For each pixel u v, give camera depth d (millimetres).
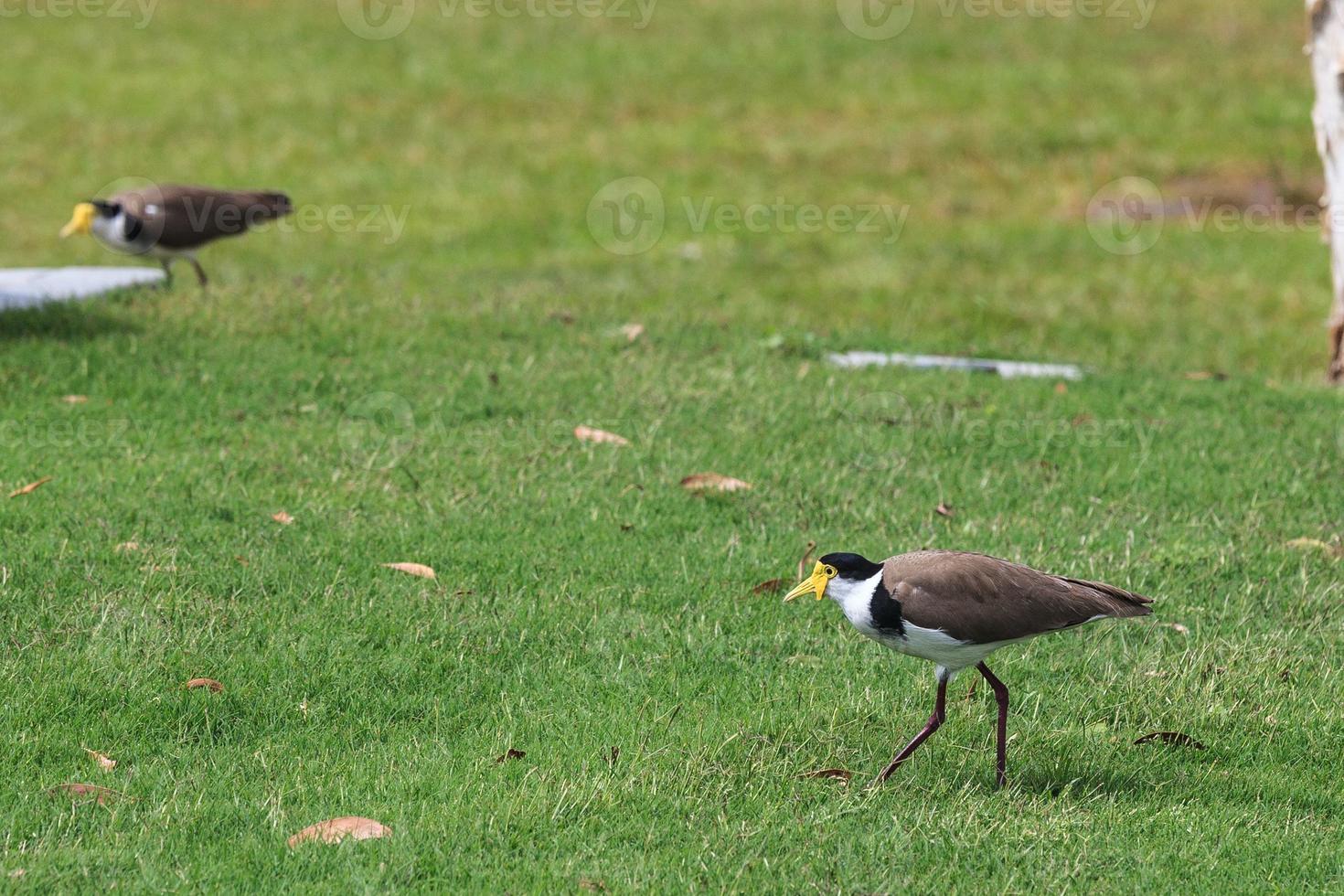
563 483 12281
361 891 6914
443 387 14656
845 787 8172
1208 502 12688
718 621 10047
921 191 29578
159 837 7301
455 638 9672
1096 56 37562
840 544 11406
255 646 9422
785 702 9023
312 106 33906
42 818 7453
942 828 7699
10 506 11148
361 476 12211
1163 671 9664
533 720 8664
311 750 8336
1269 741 8945
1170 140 31906
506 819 7559
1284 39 38625
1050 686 9547
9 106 33188
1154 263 25141
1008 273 24531
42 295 16922
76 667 8922
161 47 37812
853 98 34938
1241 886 7312
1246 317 22469
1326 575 11234
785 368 16391
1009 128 32812
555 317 18062
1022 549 11359
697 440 13508
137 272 19203
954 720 9023
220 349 15320
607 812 7734
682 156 31500
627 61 37500
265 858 7152
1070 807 8008
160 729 8445
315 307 17344
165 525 11000
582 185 29781
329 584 10258
